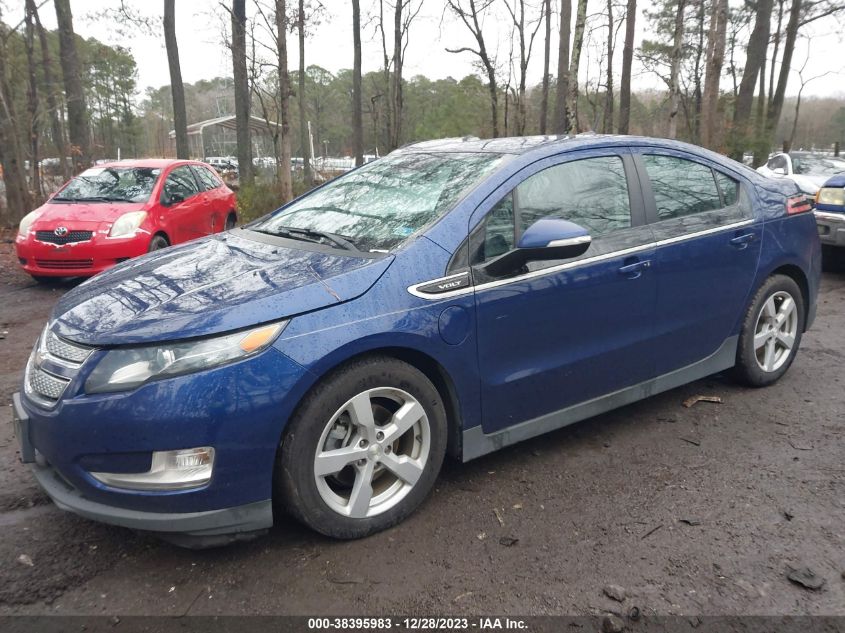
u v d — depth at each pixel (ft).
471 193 10.39
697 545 9.16
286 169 37.68
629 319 11.75
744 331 13.98
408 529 9.66
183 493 8.02
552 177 11.21
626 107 75.41
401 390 9.38
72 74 57.36
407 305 9.27
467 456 10.31
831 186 26.12
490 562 8.87
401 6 67.00
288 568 8.77
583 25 35.68
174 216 28.89
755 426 12.92
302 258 10.05
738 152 64.44
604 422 13.30
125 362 8.07
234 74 58.80
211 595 8.27
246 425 8.12
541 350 10.74
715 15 61.67
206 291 9.14
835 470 11.12
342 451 9.01
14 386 15.75
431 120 125.80
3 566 8.87
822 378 15.42
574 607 8.01
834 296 24.03
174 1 54.60
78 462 8.18
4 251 36.24
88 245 25.70
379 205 11.35
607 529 9.59
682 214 12.68
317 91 149.48
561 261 10.78
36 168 49.62
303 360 8.39
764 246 13.79
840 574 8.49
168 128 228.84
